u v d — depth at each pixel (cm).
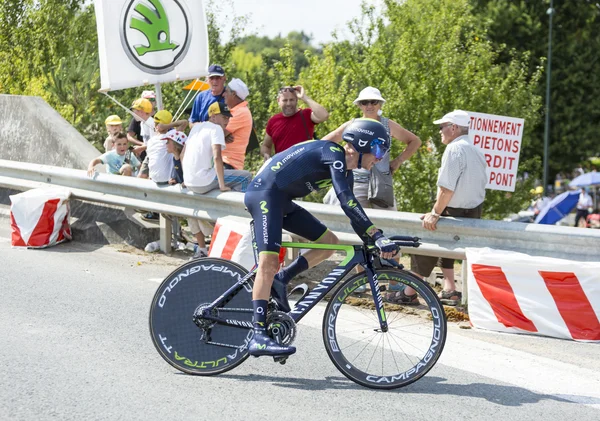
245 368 509
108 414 420
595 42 3356
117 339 557
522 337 605
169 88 1434
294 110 787
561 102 3366
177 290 498
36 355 514
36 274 743
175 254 867
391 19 1444
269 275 473
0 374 476
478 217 679
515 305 609
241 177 791
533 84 1545
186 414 423
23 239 860
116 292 689
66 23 1764
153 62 954
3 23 1756
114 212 909
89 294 679
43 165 955
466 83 1406
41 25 1739
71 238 909
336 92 1495
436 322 484
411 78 1405
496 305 615
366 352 488
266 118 1675
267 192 476
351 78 1474
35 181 971
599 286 588
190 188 784
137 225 885
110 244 895
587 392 485
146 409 429
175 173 824
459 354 556
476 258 619
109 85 927
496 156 784
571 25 3381
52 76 1421
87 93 1404
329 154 468
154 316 498
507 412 446
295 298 527
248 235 688
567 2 3344
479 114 773
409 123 1390
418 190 1361
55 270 763
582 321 594
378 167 701
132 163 961
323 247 489
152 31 949
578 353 568
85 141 1051
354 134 471
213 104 765
